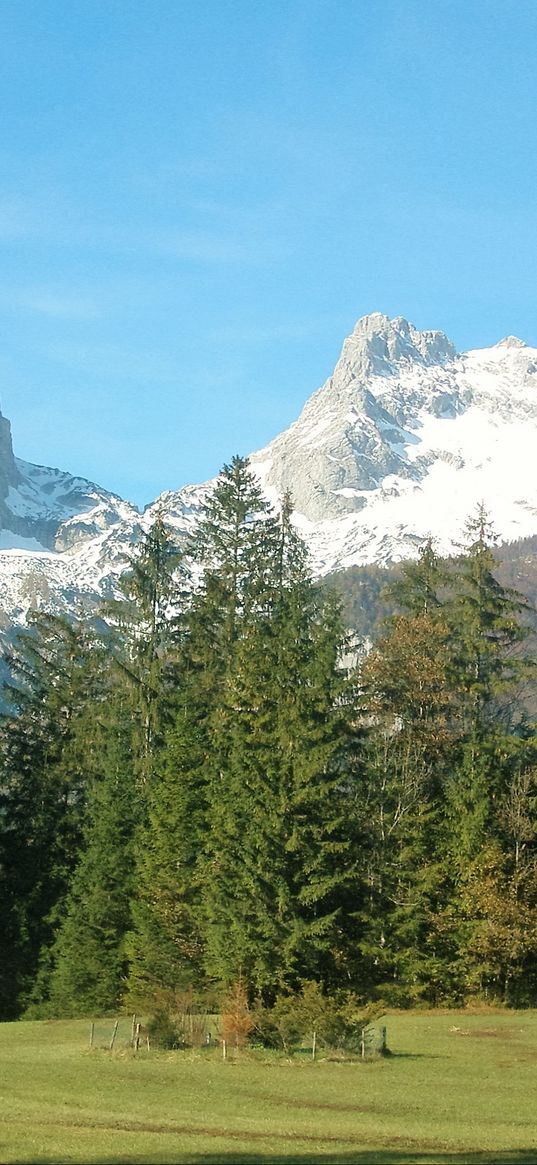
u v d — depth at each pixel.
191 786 62.47
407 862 62.59
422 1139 27.19
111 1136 26.59
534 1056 43.31
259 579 73.56
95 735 73.00
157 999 49.69
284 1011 45.53
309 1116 30.31
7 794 75.25
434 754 66.88
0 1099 32.12
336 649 63.56
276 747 57.44
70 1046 45.94
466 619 69.31
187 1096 33.03
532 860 62.75
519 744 65.94
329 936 54.25
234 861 55.25
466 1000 61.09
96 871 64.94
